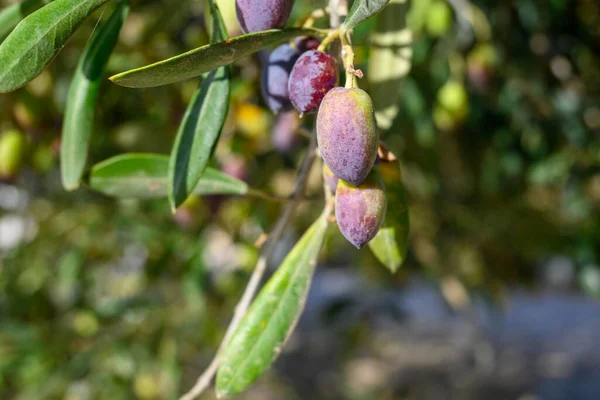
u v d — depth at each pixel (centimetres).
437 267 78
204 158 29
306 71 27
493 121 68
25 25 26
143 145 54
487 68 57
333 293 228
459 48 59
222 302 75
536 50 64
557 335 214
